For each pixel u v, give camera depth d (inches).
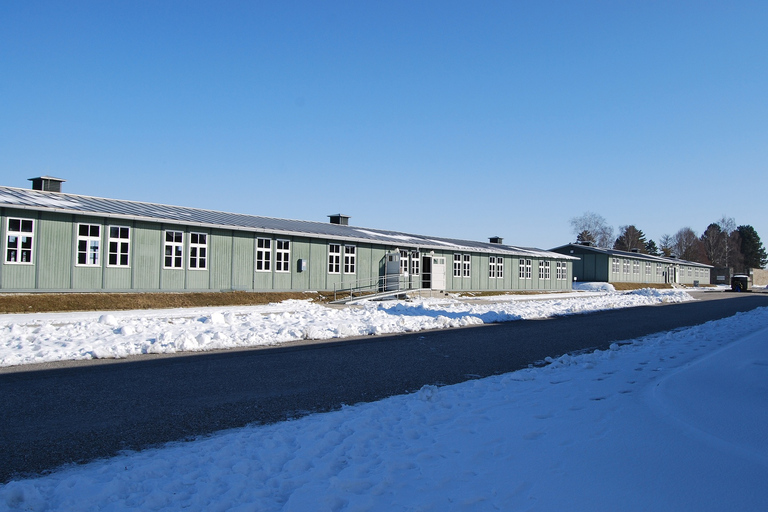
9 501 159.8
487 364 436.8
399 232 1638.8
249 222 1100.5
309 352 470.0
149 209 991.0
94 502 163.3
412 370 401.4
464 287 1555.1
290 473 188.4
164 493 168.2
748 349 408.2
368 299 1183.6
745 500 155.9
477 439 222.7
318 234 1148.5
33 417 257.9
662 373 372.5
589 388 320.5
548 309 997.2
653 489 165.8
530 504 160.6
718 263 4382.4
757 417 227.3
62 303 789.9
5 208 771.4
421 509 158.9
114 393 308.2
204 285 982.4
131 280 892.0
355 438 225.9
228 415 269.7
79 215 839.7
